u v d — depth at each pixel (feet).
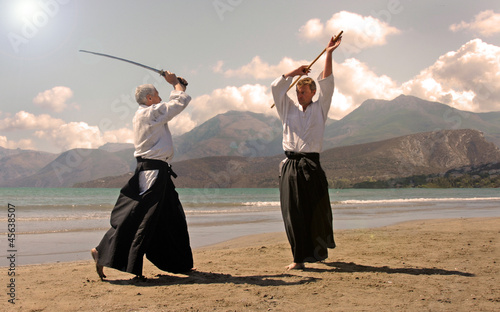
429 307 8.79
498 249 17.62
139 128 11.97
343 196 161.79
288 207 13.17
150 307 8.86
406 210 61.77
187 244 12.55
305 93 13.29
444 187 331.57
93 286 11.18
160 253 12.19
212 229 34.30
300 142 13.08
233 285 11.06
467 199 120.26
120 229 11.44
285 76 13.37
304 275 12.39
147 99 12.62
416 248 18.10
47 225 36.27
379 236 23.03
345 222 39.83
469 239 21.26
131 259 11.25
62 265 16.40
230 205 82.17
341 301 9.29
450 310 8.57
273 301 9.30
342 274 12.49
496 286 10.80
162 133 11.97
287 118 13.46
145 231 11.32
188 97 12.34
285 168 13.37
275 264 14.88
